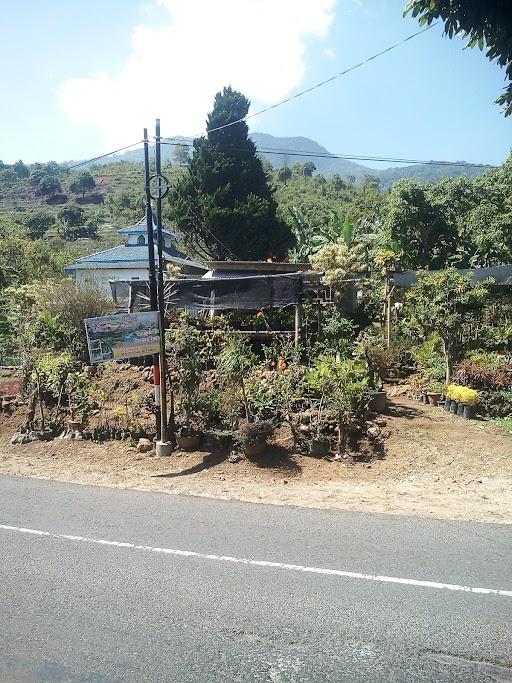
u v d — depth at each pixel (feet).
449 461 25.98
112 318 27.53
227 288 40.27
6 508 21.54
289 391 29.45
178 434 28.96
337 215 89.97
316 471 25.71
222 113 96.37
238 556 16.85
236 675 11.31
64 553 17.22
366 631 12.85
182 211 95.81
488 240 75.05
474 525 19.31
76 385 33.76
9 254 88.84
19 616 13.61
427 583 15.11
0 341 48.52
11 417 34.53
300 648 12.22
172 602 14.19
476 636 12.66
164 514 20.68
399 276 57.06
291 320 41.45
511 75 12.78
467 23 12.24
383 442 28.17
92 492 23.66
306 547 17.49
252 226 94.07
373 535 18.44
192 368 29.94
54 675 11.38
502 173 80.28
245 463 26.81
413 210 79.10
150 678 11.23
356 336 43.96
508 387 33.99
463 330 37.42
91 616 13.56
